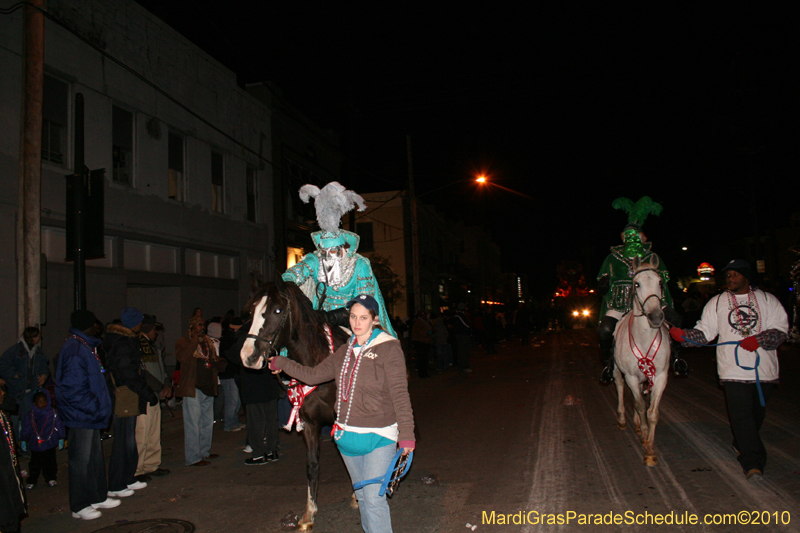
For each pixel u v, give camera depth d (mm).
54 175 11766
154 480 6719
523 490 5578
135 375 6059
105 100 13258
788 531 4281
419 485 5918
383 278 28297
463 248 50188
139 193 14086
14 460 4246
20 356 7832
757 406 5656
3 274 10500
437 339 18031
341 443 3818
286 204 21594
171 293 15492
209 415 7570
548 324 49094
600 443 7203
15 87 10984
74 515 5469
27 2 8484
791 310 10094
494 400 11227
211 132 17234
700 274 30922
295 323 4953
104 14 13312
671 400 10023
